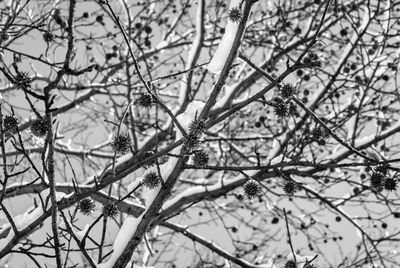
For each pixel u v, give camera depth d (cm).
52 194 327
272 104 392
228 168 357
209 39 748
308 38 725
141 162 344
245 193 389
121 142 339
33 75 690
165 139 725
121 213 585
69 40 318
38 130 346
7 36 455
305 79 674
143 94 364
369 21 583
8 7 586
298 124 612
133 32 727
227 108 647
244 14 343
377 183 376
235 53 351
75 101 700
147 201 383
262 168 354
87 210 372
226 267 757
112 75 757
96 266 355
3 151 328
